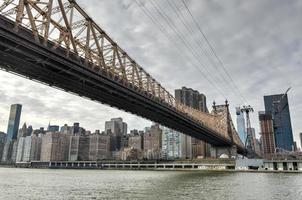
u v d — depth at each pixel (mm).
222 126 183875
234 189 49656
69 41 46812
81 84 57469
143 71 74125
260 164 138875
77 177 101938
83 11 50594
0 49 41031
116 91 63094
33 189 52562
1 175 116688
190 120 109375
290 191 46156
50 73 51000
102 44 56031
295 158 136375
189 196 40156
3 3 37094
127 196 40688
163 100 85312
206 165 175375
